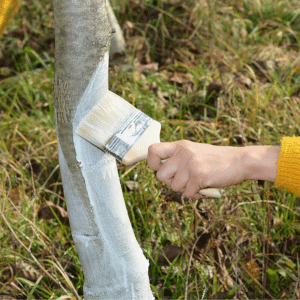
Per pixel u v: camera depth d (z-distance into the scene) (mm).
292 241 1735
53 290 1481
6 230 1714
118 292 1020
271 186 1865
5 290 1557
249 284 1607
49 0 3465
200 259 1608
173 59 2988
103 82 836
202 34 3209
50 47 3203
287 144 891
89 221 936
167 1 3416
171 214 1778
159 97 2539
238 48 3043
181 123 2234
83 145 875
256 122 2238
